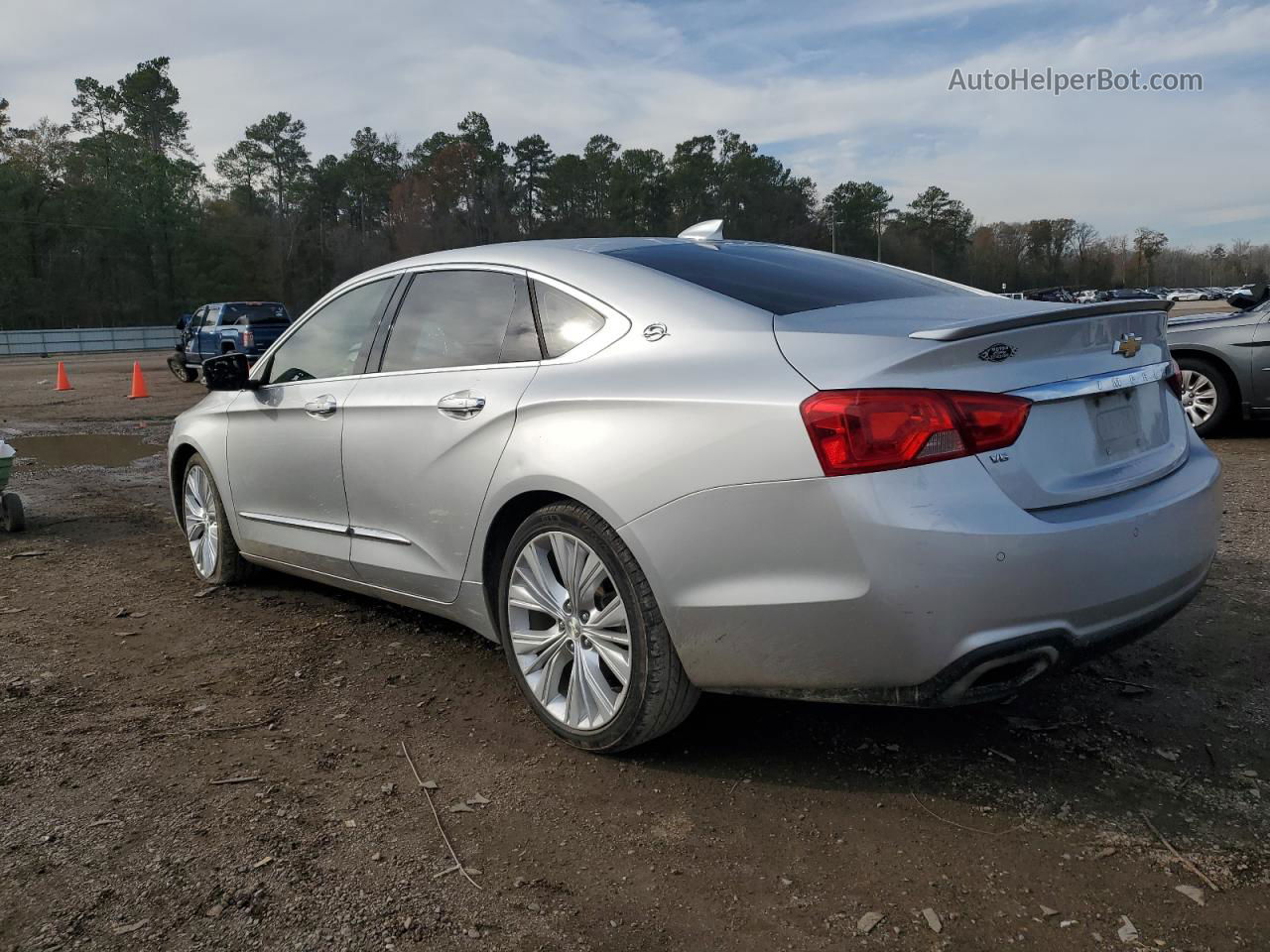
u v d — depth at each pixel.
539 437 2.91
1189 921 2.09
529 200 98.25
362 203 100.00
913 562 2.25
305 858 2.40
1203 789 2.64
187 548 5.84
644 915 2.16
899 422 2.27
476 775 2.83
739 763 2.87
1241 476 6.90
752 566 2.45
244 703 3.40
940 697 2.35
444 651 3.91
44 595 4.82
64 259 75.81
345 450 3.75
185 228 79.88
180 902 2.22
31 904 2.22
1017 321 2.37
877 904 2.18
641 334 2.85
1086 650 2.44
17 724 3.24
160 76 91.44
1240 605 4.11
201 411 4.90
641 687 2.71
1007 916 2.12
